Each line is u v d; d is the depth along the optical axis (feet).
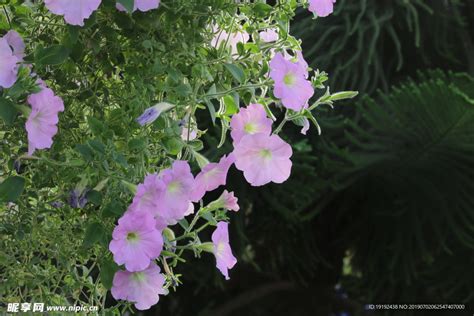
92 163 3.97
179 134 4.16
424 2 10.48
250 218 10.29
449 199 10.04
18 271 4.19
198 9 4.19
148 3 3.92
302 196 9.46
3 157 4.20
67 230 4.19
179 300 11.51
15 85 3.83
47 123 3.88
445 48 10.64
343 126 9.79
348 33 9.51
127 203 4.05
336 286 12.89
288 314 11.79
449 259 10.69
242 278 11.87
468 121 8.74
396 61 10.68
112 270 3.97
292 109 4.19
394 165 9.85
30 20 4.16
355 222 11.08
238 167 4.09
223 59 4.29
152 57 4.21
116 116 4.18
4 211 4.25
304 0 4.35
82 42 4.23
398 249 10.54
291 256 10.94
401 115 9.09
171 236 4.12
